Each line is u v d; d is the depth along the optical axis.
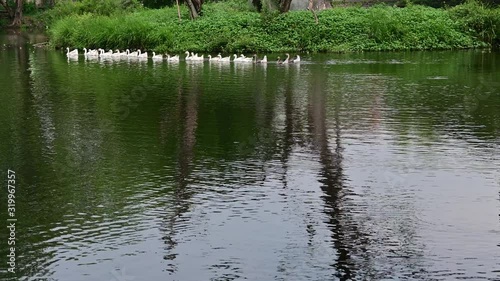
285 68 29.02
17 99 21.11
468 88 23.14
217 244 10.11
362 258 9.65
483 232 10.49
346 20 38.44
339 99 20.94
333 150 14.92
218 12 41.34
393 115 18.52
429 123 17.53
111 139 15.95
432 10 41.75
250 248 9.97
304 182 12.75
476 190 12.30
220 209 11.42
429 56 34.12
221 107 19.66
